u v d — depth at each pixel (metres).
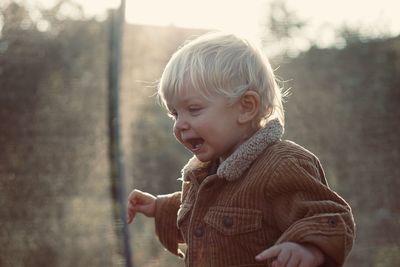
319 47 5.78
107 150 4.89
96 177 4.87
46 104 4.77
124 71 5.75
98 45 4.95
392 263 5.35
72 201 4.80
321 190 1.72
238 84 1.82
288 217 1.72
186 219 1.91
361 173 5.57
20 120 4.70
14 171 4.67
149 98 5.88
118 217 4.77
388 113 5.58
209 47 1.85
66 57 4.85
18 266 4.64
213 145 1.82
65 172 4.79
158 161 6.06
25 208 4.68
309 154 1.81
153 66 5.83
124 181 4.84
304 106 5.71
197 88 1.81
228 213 1.78
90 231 4.80
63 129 4.80
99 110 4.92
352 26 5.74
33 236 4.69
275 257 1.64
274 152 1.79
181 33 5.92
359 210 5.55
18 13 4.71
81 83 4.89
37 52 4.75
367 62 5.68
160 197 2.17
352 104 5.65
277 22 5.82
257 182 1.76
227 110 1.82
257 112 1.84
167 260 5.60
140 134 5.96
